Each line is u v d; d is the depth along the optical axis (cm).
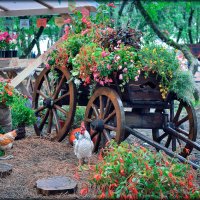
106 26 843
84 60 783
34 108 946
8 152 786
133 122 793
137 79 758
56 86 902
